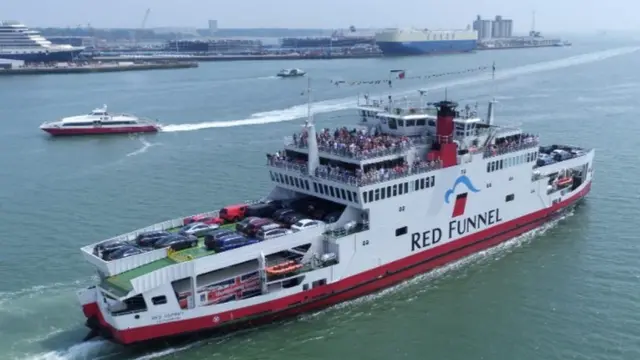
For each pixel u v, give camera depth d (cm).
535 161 7800
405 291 6538
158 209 9181
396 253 6575
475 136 7338
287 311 5903
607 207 8981
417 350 5516
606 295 6369
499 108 17625
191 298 5500
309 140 6481
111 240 6038
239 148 13338
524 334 5719
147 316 5250
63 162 12538
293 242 5981
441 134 6725
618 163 11350
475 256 7375
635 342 5531
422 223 6719
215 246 5759
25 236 8106
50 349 5403
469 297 6400
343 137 7156
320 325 5903
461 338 5684
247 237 6028
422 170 6562
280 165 6925
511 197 7644
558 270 6956
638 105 17925
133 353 5375
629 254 7325
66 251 7588
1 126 16825
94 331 5569
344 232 6197
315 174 6525
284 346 5572
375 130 7644
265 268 5766
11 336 5584
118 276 5391
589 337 5634
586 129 14462
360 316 6059
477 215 7288
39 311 6012
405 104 8319
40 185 10644
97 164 12312
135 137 15175
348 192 6222
